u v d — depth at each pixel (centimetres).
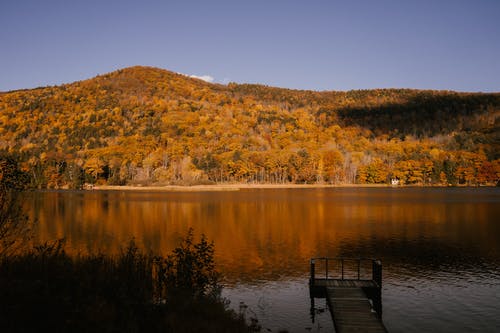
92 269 1538
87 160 14725
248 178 15012
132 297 1344
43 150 16575
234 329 1345
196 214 5441
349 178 15138
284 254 2903
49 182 13138
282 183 15038
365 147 18962
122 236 3625
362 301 1761
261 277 2319
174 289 1473
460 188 12950
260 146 18175
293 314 1748
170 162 15538
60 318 1074
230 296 1995
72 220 4794
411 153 16438
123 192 11294
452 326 1630
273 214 5406
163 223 4531
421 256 2814
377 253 2927
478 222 4459
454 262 2636
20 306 1092
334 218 4941
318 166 15025
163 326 1189
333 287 1955
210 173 14750
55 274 1398
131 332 1105
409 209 5944
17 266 1440
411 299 1944
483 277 2292
